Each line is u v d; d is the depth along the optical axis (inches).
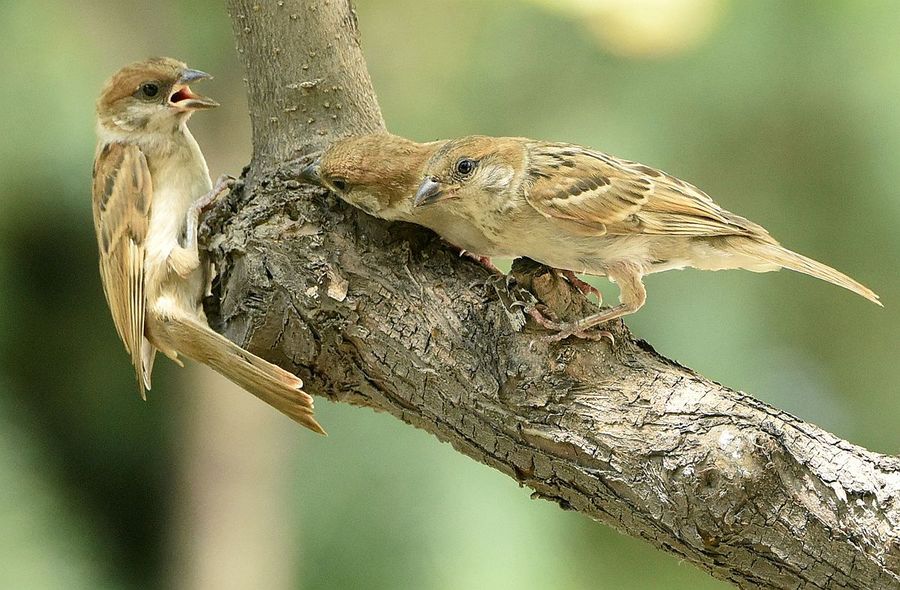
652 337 394.3
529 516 397.1
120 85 295.9
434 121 414.0
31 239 413.7
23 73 385.7
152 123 296.2
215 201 275.7
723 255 276.4
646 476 217.3
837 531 209.8
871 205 391.2
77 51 391.9
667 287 394.9
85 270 427.2
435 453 403.9
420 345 231.6
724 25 385.7
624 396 222.7
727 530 212.2
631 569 405.4
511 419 226.8
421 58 414.0
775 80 386.3
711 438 213.8
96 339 437.1
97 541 419.5
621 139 392.8
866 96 383.9
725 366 391.2
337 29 262.4
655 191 268.4
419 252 241.1
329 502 410.6
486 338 229.0
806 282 398.6
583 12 386.9
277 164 258.1
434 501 398.3
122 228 288.0
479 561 390.3
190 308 270.5
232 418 426.0
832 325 404.8
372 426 409.4
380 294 235.5
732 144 394.0
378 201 240.5
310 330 238.8
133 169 291.7
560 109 406.9
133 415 441.7
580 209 260.2
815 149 391.9
